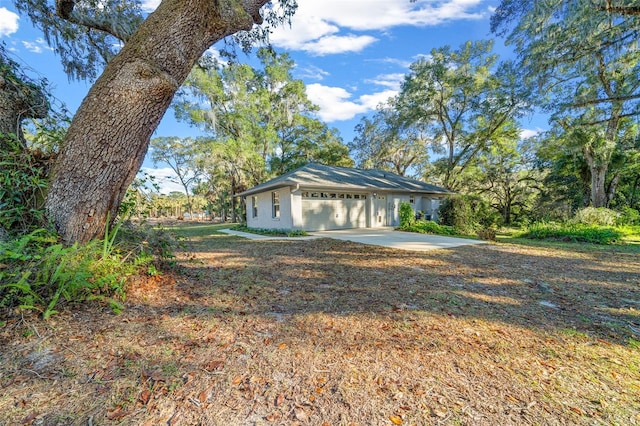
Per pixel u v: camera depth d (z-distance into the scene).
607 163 14.42
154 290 3.33
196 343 2.26
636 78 11.91
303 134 22.73
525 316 2.95
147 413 1.51
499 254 6.68
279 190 12.76
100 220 3.27
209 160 19.31
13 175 2.87
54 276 2.46
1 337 2.09
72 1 4.71
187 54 3.32
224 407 1.58
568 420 1.50
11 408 1.49
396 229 13.23
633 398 1.68
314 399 1.66
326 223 13.18
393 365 2.02
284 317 2.85
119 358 1.99
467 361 2.08
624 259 6.17
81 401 1.57
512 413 1.55
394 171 25.56
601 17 8.82
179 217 34.56
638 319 2.91
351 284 4.07
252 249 7.41
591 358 2.14
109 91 3.04
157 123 3.44
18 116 3.41
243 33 6.29
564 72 12.49
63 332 2.26
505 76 15.78
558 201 19.42
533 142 20.48
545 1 8.56
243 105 19.16
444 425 1.46
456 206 13.33
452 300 3.42
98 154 3.10
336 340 2.38
